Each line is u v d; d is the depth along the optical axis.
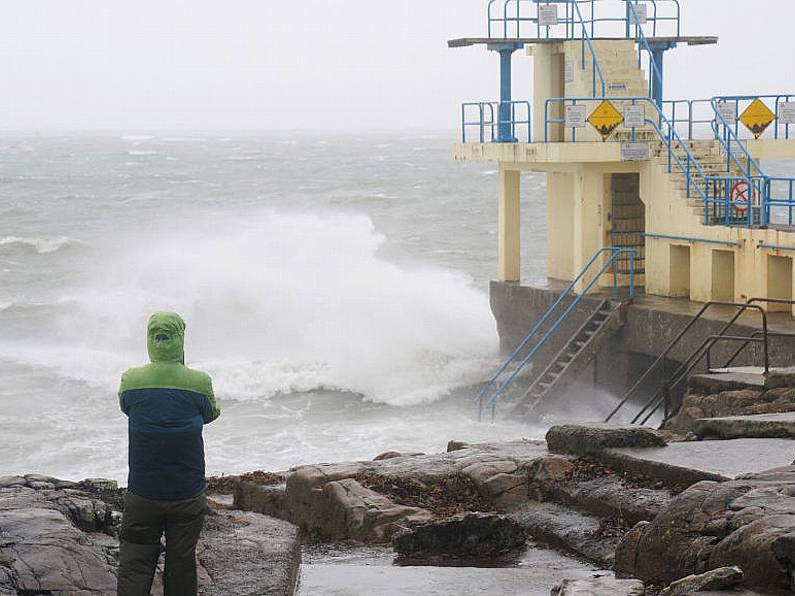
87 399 28.58
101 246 62.41
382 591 8.30
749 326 20.27
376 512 10.52
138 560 6.55
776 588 6.77
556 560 9.41
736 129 26.31
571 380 24.39
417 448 22.06
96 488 8.81
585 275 26.44
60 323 39.94
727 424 11.59
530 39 27.86
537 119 28.84
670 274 25.06
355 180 121.62
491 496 10.85
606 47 27.25
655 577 7.80
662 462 10.25
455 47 28.31
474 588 8.37
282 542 8.30
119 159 179.75
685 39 28.30
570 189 28.56
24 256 59.28
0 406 27.56
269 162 167.25
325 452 21.86
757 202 25.75
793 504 7.55
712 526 7.59
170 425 6.48
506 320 28.53
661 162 25.34
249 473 12.95
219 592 7.32
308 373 28.95
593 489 10.33
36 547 7.13
